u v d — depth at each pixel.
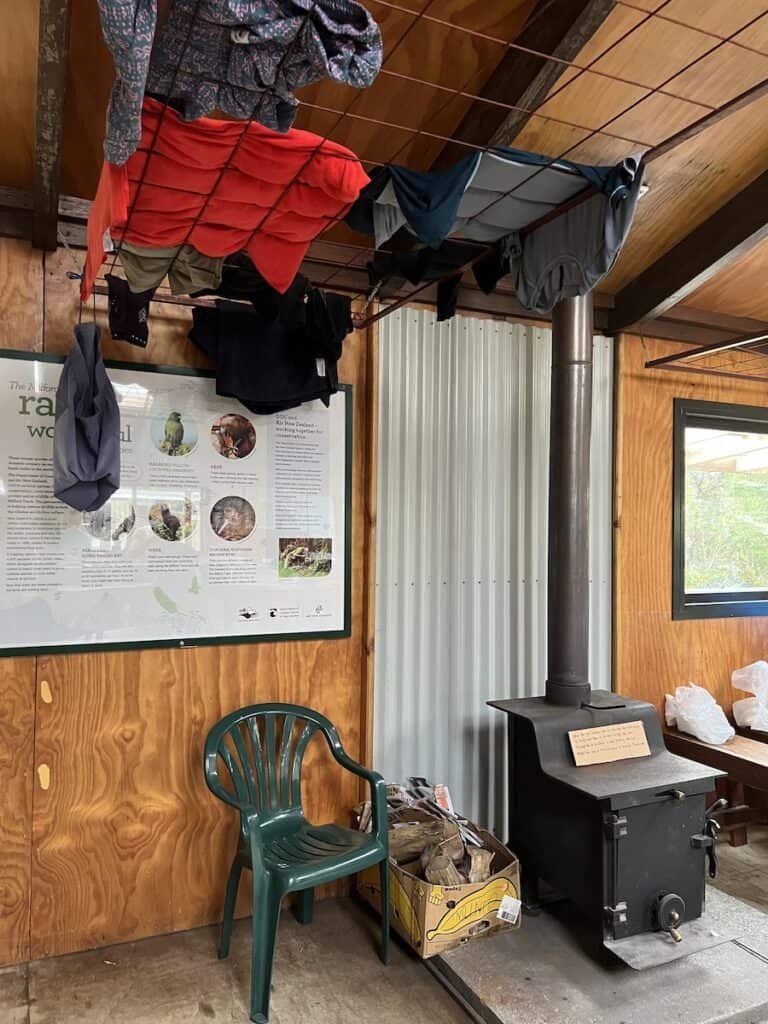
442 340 2.86
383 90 2.11
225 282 2.12
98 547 2.29
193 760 2.42
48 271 2.25
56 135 1.72
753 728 3.25
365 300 2.71
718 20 1.95
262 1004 1.96
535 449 3.03
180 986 2.11
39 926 2.22
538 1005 2.00
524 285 2.08
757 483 3.60
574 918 2.45
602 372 3.22
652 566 3.30
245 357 2.29
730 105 1.48
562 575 2.56
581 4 1.77
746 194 2.58
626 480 3.24
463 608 2.88
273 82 1.23
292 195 1.54
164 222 1.62
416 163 2.40
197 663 2.43
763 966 2.19
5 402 2.18
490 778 2.92
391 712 2.75
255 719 2.44
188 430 2.41
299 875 1.97
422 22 1.92
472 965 2.17
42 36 1.41
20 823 2.20
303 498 2.58
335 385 2.39
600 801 2.10
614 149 2.35
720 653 3.46
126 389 2.33
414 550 2.80
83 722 2.28
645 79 2.10
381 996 2.09
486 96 2.12
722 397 3.48
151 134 1.34
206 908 2.43
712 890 2.65
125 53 1.04
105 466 1.97
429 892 2.17
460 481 2.88
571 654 2.54
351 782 2.65
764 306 3.39
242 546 2.48
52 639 2.23
